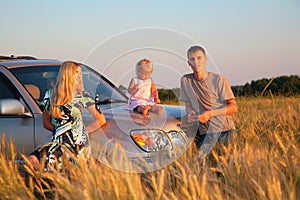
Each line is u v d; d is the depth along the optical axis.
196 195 3.58
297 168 4.08
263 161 4.20
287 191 3.71
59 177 3.76
